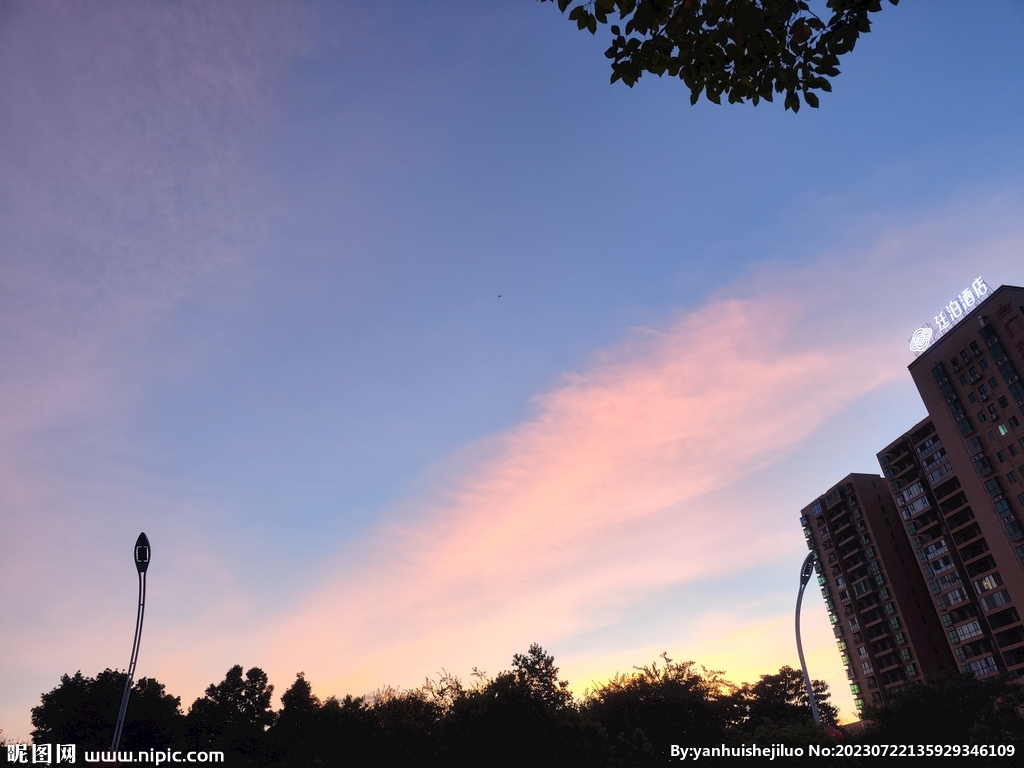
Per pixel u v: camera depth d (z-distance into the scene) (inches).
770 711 2600.9
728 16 286.7
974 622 3353.8
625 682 1903.3
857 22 283.7
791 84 295.0
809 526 4758.9
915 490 3821.4
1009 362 3139.8
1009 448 3139.8
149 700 1792.6
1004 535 3132.4
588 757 1521.9
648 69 297.1
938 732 1801.2
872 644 4146.2
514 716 1508.4
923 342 3651.6
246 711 1889.8
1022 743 1774.1
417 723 1633.9
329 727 1612.9
